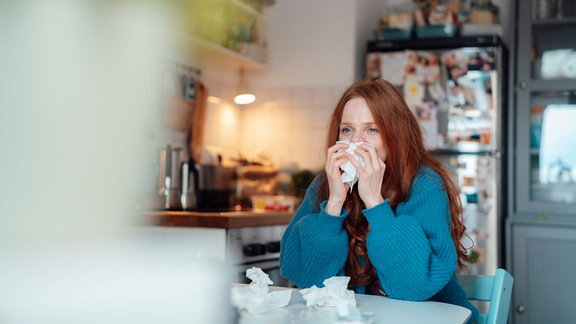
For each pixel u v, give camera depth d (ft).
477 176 11.28
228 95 12.68
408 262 4.12
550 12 11.60
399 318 3.41
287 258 4.89
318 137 12.40
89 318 0.70
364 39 12.99
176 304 0.79
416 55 11.73
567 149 11.62
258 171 12.22
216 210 10.20
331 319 3.22
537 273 11.27
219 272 0.87
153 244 0.78
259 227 9.18
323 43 12.49
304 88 12.59
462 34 11.89
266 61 12.82
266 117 12.84
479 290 4.82
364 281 4.68
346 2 12.35
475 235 11.21
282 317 3.25
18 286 0.65
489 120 11.31
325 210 4.63
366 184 4.38
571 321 11.07
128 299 0.73
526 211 11.53
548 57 11.76
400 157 4.74
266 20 12.87
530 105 11.74
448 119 11.48
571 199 11.51
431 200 4.58
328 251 4.59
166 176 9.74
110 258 0.70
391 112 4.76
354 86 4.97
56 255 0.65
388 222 4.23
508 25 13.04
